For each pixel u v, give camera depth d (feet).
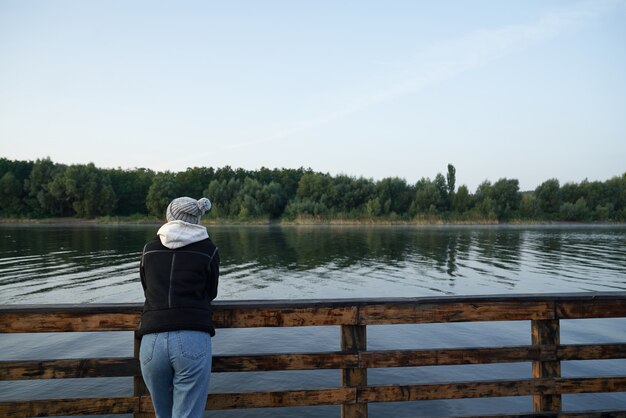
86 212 272.92
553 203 281.33
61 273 68.85
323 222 267.39
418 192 280.10
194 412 8.57
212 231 194.59
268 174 365.81
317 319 10.53
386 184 285.64
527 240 143.54
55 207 278.05
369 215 271.28
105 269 73.61
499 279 65.16
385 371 26.81
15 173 290.76
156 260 9.06
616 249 113.39
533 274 70.38
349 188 290.15
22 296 50.31
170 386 8.93
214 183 293.84
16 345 31.78
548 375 11.22
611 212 278.46
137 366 10.11
